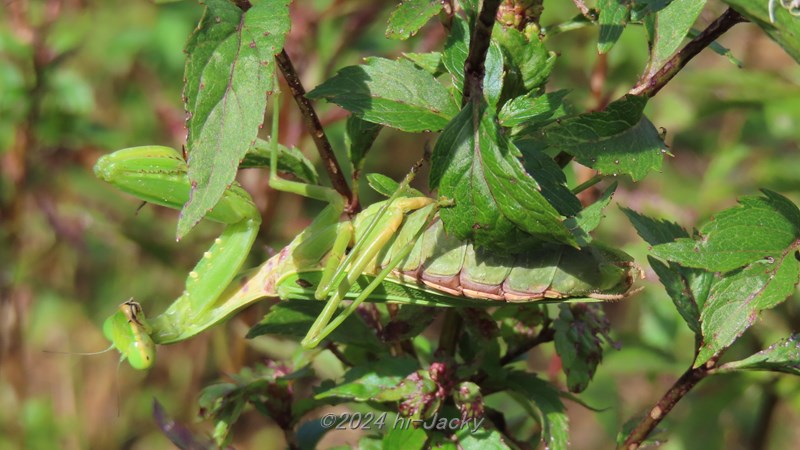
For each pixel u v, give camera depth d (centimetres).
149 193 53
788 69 63
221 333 63
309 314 54
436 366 53
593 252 51
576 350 53
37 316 72
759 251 51
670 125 64
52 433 71
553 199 51
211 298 53
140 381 73
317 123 53
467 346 54
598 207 51
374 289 52
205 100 50
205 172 50
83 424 72
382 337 53
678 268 53
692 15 52
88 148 68
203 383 72
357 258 52
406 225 52
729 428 65
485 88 51
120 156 52
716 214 51
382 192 52
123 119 73
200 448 55
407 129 52
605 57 62
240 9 50
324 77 64
